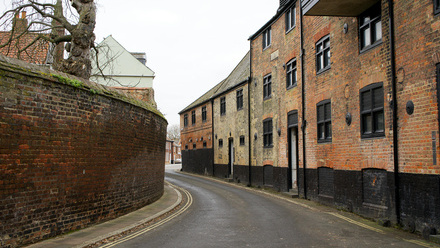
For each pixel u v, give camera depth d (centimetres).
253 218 1080
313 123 1505
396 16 981
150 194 1410
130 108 1174
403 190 938
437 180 823
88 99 915
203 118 3353
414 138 902
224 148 2802
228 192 1894
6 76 671
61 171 810
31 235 720
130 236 839
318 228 920
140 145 1273
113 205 1048
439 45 827
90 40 1212
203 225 977
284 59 1845
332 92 1342
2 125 658
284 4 1823
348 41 1235
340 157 1274
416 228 880
